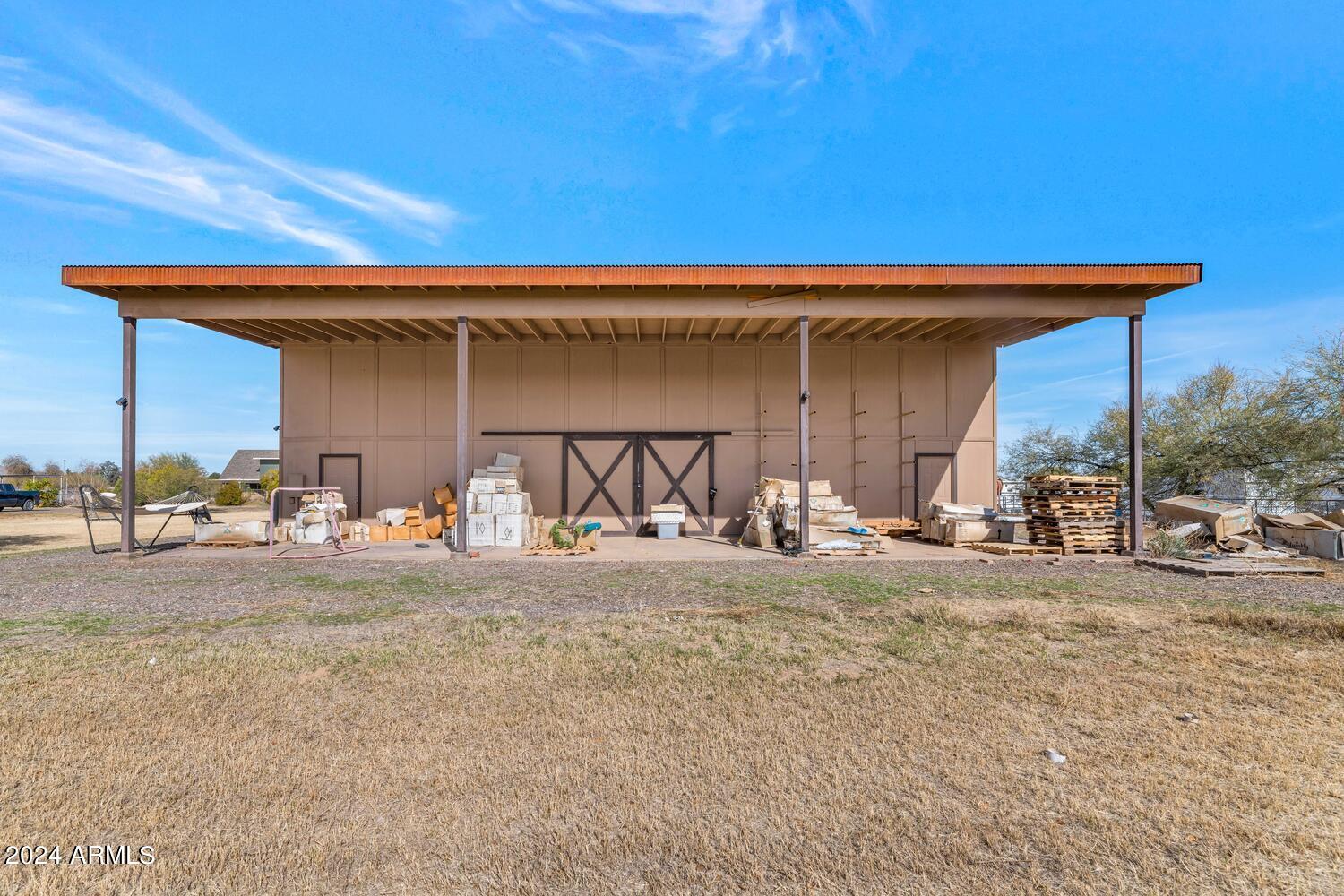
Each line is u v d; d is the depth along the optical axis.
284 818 2.81
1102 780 3.13
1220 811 2.85
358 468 14.58
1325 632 5.66
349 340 14.53
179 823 2.77
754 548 11.95
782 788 3.05
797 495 12.66
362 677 4.55
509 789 3.04
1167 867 2.46
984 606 6.70
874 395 14.79
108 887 2.37
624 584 8.22
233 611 6.69
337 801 2.95
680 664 4.83
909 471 14.69
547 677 4.54
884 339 14.55
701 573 9.14
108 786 3.07
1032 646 5.29
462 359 10.77
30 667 4.75
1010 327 13.07
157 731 3.67
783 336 14.13
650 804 2.92
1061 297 10.54
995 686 4.38
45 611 6.70
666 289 10.73
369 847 2.60
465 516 10.92
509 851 2.58
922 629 5.82
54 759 3.35
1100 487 10.99
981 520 12.32
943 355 14.84
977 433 14.77
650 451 14.66
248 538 12.20
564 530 11.91
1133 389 10.47
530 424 14.66
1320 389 15.86
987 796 2.99
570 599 7.28
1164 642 5.43
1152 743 3.54
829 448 14.70
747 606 6.88
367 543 12.79
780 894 2.32
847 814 2.84
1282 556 10.37
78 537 15.99
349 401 14.64
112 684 4.40
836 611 6.57
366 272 10.16
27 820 2.79
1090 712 3.95
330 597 7.44
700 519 14.55
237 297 10.58
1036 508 11.41
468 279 10.20
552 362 14.71
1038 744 3.53
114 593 7.65
